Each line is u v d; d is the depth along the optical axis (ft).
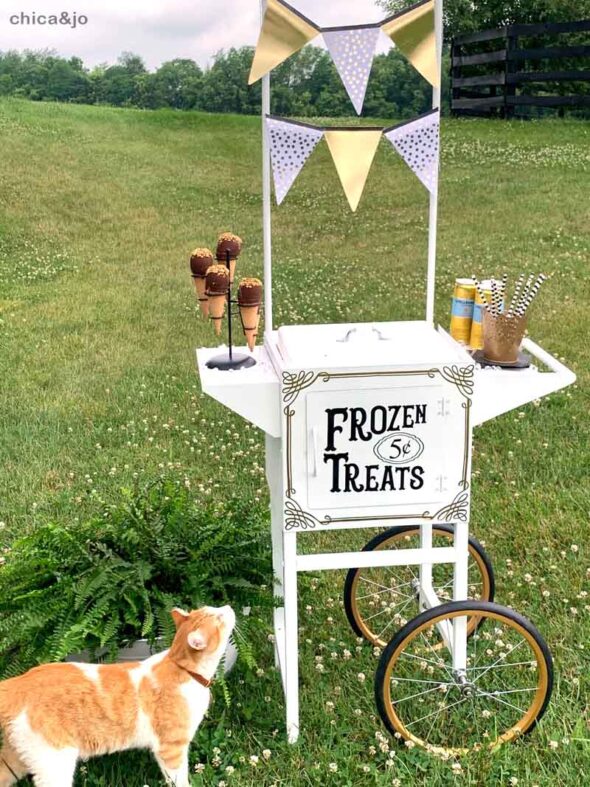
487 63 80.43
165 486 13.74
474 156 57.62
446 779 10.29
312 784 10.20
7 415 22.02
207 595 11.98
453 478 10.74
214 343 28.35
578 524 16.15
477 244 40.06
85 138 65.77
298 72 65.87
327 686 11.98
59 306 33.14
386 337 11.05
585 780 10.09
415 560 11.09
